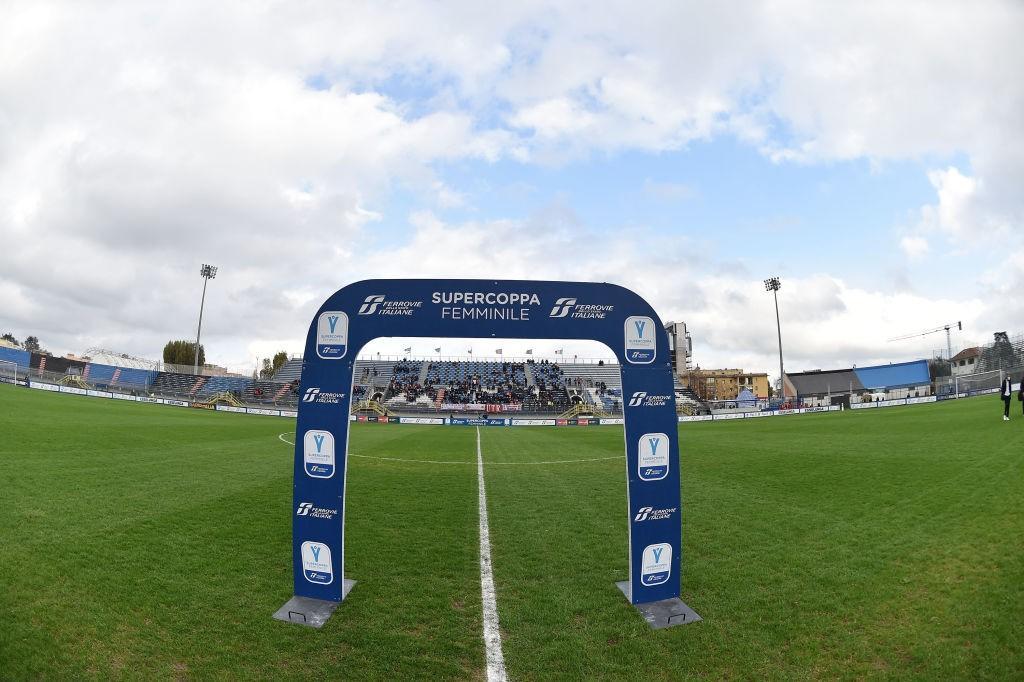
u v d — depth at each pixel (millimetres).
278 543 7754
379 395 62656
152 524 8367
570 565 7215
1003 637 4828
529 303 6352
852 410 47500
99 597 5605
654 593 5980
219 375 65750
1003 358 56969
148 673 4336
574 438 30109
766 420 41938
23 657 4418
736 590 6168
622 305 6434
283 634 5102
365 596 6066
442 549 7887
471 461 18484
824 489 11492
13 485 10383
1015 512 8305
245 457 16531
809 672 4461
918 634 4973
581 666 4598
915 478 11766
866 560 6887
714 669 4539
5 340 73062
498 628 5305
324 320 6309
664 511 6156
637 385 6305
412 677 4410
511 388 66125
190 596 5832
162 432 22234
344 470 5996
